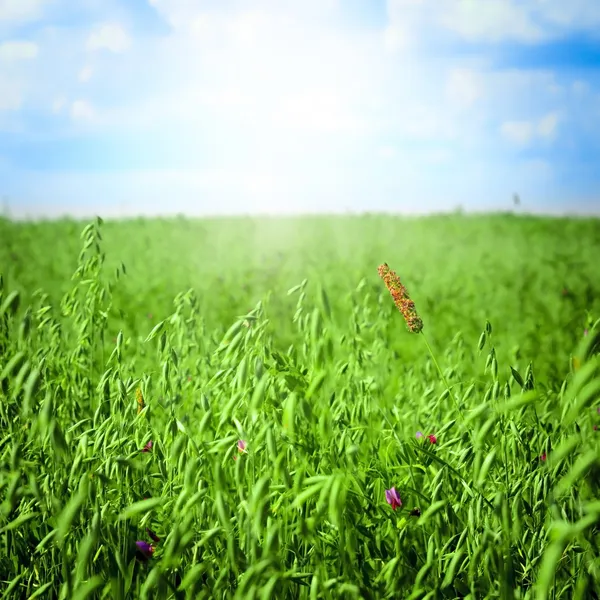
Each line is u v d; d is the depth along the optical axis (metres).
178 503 1.65
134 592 1.95
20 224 19.64
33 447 2.27
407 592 1.92
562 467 2.10
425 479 2.35
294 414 1.58
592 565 1.87
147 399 2.33
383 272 2.43
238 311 7.88
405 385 3.54
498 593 1.72
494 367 2.12
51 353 2.71
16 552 2.15
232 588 1.81
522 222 21.12
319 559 1.70
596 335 1.42
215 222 22.23
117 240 17.94
